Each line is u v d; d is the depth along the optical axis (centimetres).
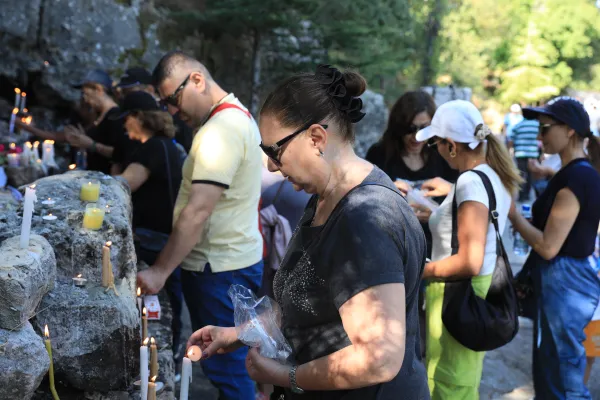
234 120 279
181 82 283
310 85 141
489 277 271
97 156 505
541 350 336
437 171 383
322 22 1056
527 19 2516
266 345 154
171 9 1020
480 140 269
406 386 150
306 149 141
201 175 272
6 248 171
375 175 146
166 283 399
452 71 1980
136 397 195
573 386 328
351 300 134
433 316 277
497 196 267
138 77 494
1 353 154
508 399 407
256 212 301
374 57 1120
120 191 286
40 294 174
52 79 793
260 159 294
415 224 145
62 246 209
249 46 1151
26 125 574
